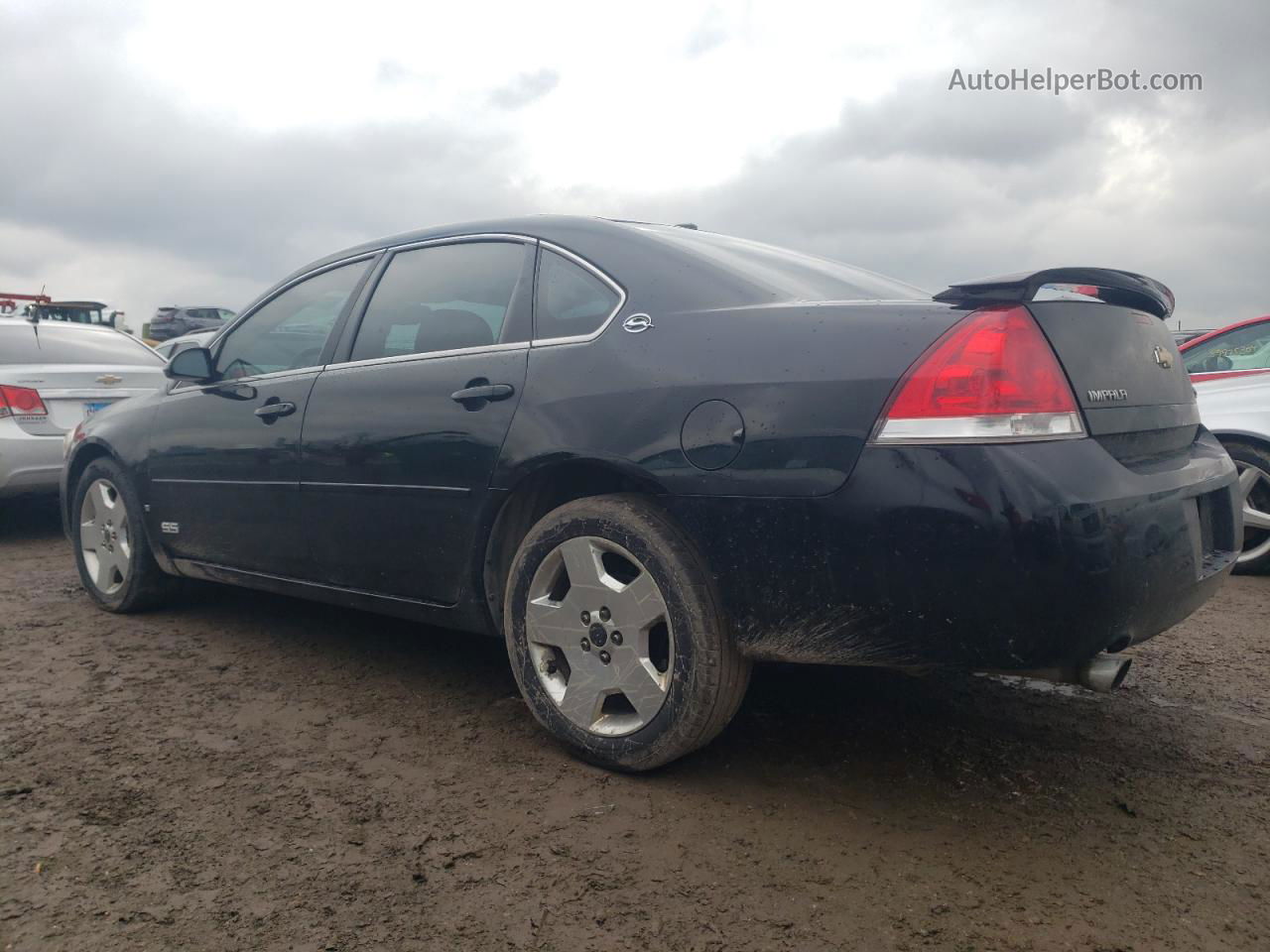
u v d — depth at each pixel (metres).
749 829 2.44
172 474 4.12
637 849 2.34
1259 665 3.81
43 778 2.72
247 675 3.63
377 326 3.47
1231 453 5.41
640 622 2.62
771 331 2.49
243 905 2.11
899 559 2.21
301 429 3.51
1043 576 2.10
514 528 3.01
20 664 3.76
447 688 3.48
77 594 4.96
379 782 2.70
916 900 2.13
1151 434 2.55
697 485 2.47
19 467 6.24
